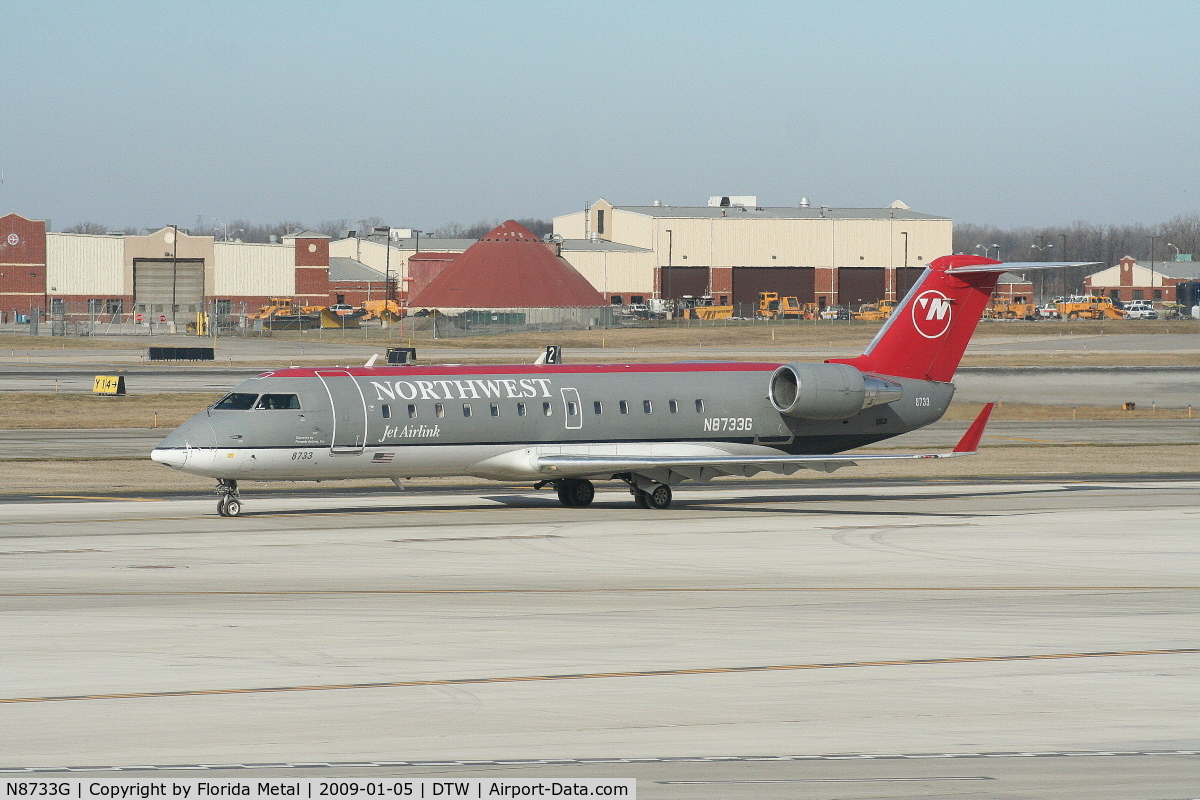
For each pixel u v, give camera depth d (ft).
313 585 334.85
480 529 446.60
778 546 411.75
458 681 233.76
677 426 528.63
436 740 196.95
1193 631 283.38
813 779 177.88
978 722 209.26
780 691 228.22
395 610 301.22
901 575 358.23
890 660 253.03
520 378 515.91
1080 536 437.58
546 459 502.38
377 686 229.66
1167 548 411.34
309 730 202.18
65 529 440.04
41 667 242.58
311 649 259.39
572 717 210.38
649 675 239.30
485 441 500.74
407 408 489.67
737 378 543.80
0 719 207.00
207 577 345.92
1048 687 232.73
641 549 403.13
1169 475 650.84
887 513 499.92
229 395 479.82
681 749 192.85
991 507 520.83
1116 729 205.98
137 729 201.87
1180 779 179.52
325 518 474.90
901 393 558.15
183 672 239.30
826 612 302.86
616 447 518.78
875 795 171.01
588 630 279.69
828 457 513.45
